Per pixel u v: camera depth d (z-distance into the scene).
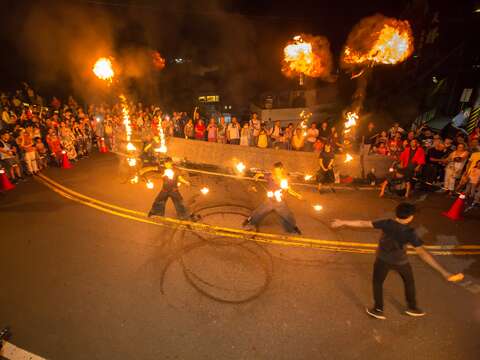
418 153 9.30
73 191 9.81
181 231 7.29
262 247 6.67
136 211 8.35
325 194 9.86
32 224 7.67
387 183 9.99
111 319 4.78
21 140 11.27
